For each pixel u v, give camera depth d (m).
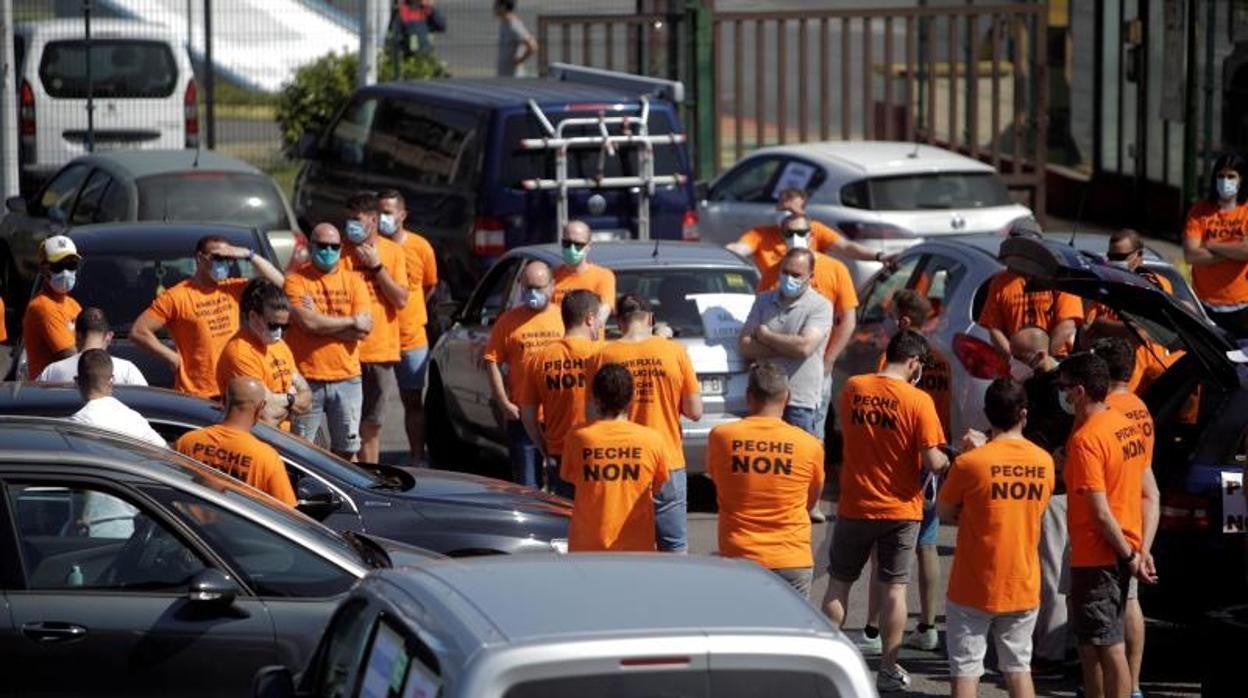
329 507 34.78
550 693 17.81
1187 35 84.94
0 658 26.78
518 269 52.25
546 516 36.84
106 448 28.66
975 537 31.97
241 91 113.31
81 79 89.88
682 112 90.06
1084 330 42.62
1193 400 36.12
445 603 19.34
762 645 18.22
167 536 27.70
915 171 69.19
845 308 49.31
